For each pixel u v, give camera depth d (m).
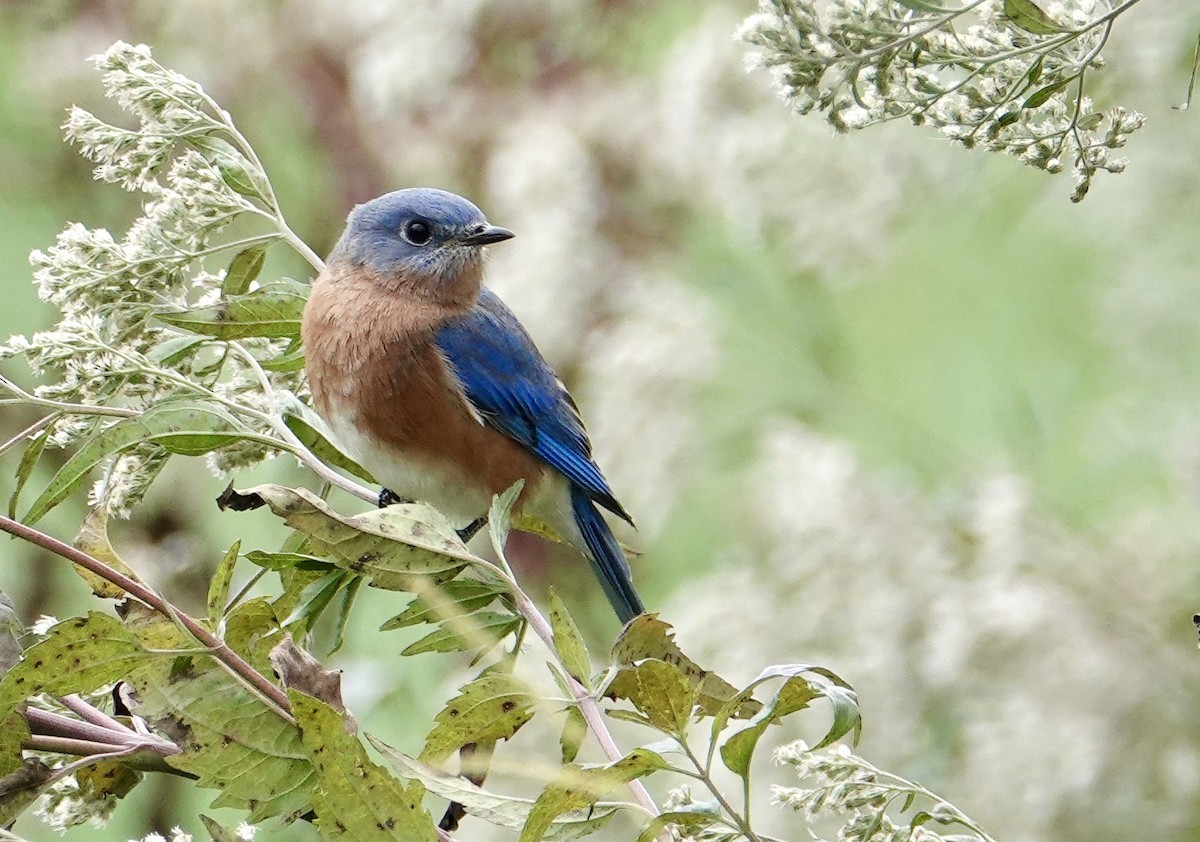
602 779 5.06
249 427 6.93
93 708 6.07
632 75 15.91
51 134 15.15
